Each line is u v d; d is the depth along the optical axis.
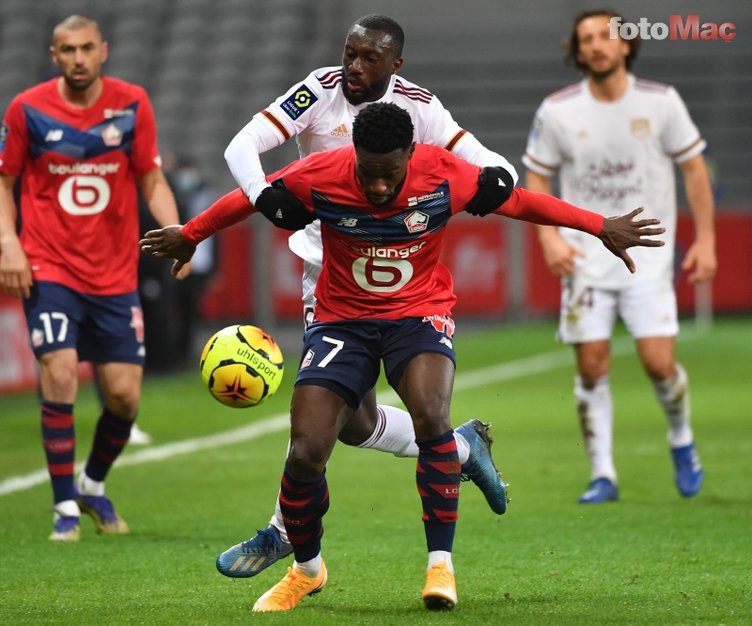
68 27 24.62
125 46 113.25
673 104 29.25
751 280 85.50
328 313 18.48
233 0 115.25
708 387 52.31
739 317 87.00
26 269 24.70
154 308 58.47
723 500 28.66
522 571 21.31
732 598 18.91
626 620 17.38
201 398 51.84
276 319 80.62
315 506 18.00
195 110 108.94
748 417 43.28
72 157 25.00
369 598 19.19
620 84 29.22
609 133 29.31
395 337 18.19
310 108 19.39
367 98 19.34
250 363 18.61
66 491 24.80
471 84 111.38
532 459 35.56
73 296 25.16
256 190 17.91
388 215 17.55
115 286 25.45
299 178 17.62
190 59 112.19
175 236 18.58
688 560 22.02
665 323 29.31
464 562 22.19
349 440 20.30
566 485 31.17
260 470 33.72
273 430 42.28
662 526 25.48
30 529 25.77
